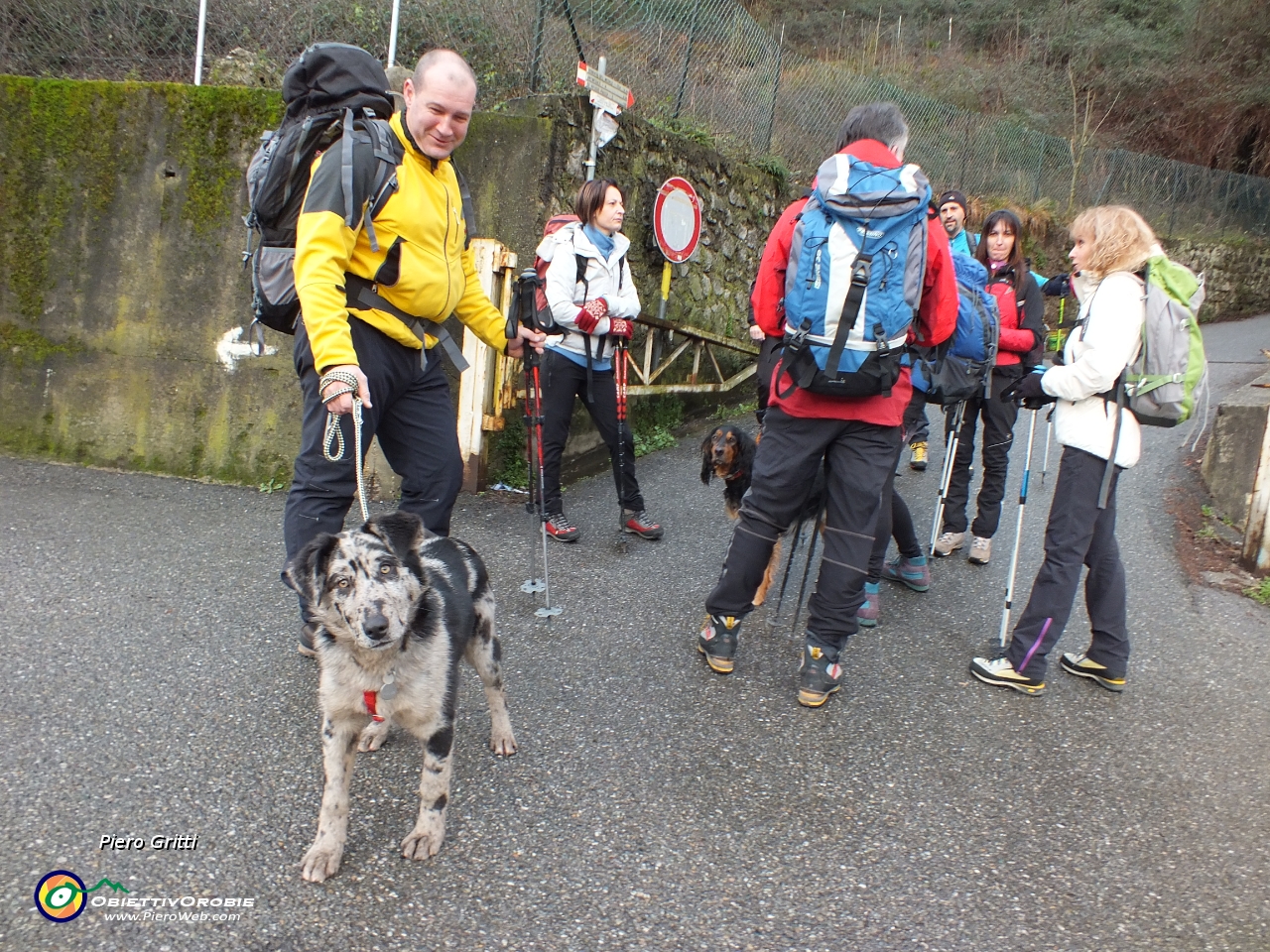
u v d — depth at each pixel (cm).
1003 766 322
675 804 288
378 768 298
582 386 520
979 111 1848
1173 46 2006
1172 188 1670
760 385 518
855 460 341
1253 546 527
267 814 270
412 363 330
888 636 429
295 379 580
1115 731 351
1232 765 330
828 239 311
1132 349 346
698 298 834
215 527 509
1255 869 272
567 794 290
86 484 573
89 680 336
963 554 546
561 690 356
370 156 296
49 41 705
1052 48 2070
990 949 234
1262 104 1875
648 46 839
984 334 466
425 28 701
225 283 582
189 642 372
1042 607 368
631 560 501
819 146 1142
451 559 293
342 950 221
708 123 918
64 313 609
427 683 248
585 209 505
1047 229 1388
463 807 280
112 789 274
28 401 619
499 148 580
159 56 711
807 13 1939
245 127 567
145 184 585
